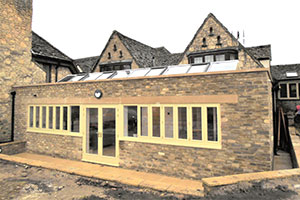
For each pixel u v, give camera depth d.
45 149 10.20
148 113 7.66
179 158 7.06
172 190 5.04
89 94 8.95
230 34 13.36
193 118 6.93
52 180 6.03
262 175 5.20
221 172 6.42
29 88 10.93
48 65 14.59
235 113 6.31
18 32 12.10
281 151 11.96
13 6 11.91
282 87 21.78
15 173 6.64
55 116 9.95
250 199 4.22
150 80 7.68
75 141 9.25
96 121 8.78
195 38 14.34
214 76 6.64
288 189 4.54
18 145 10.65
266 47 16.19
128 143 8.00
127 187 5.44
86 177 6.18
